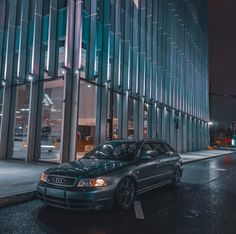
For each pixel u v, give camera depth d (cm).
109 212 586
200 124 3722
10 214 569
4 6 1669
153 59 2217
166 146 874
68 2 1332
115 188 570
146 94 2059
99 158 702
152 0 2286
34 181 845
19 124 1520
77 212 582
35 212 583
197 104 3566
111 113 1600
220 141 7650
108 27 1553
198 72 3697
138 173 655
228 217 564
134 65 1889
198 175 1215
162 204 665
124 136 1702
